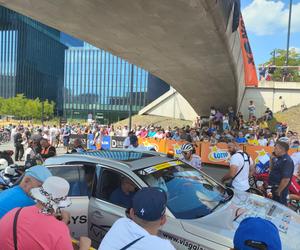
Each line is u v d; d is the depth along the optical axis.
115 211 4.23
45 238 2.25
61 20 15.63
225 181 6.36
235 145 6.56
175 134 20.89
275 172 6.16
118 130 28.02
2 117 80.62
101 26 16.16
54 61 111.25
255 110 33.84
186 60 21.97
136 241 2.08
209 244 3.50
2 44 92.75
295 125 28.66
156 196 2.16
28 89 97.31
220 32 16.38
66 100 94.81
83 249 2.77
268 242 1.84
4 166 7.75
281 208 4.56
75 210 4.41
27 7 14.17
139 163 4.73
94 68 92.25
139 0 12.80
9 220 2.31
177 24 15.19
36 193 2.36
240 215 4.08
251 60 32.06
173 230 3.77
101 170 4.63
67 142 25.41
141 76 86.56
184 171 5.00
